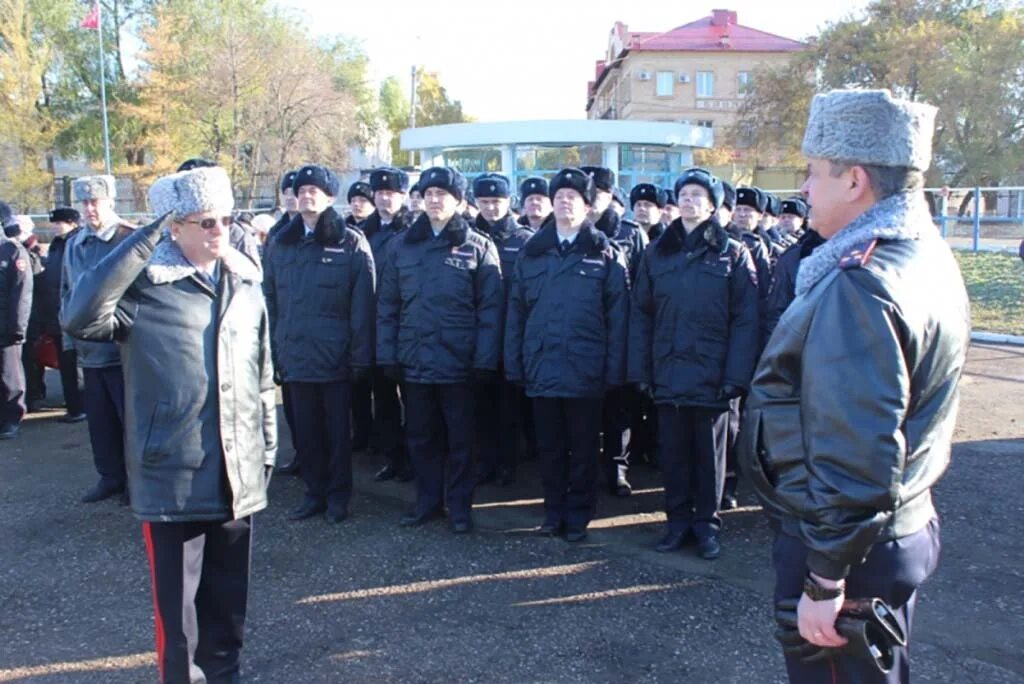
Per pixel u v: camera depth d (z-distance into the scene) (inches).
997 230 747.4
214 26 1226.0
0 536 190.9
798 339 76.7
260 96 1187.3
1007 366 373.1
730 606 154.4
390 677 131.2
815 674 80.0
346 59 1475.1
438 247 188.7
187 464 114.3
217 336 116.5
